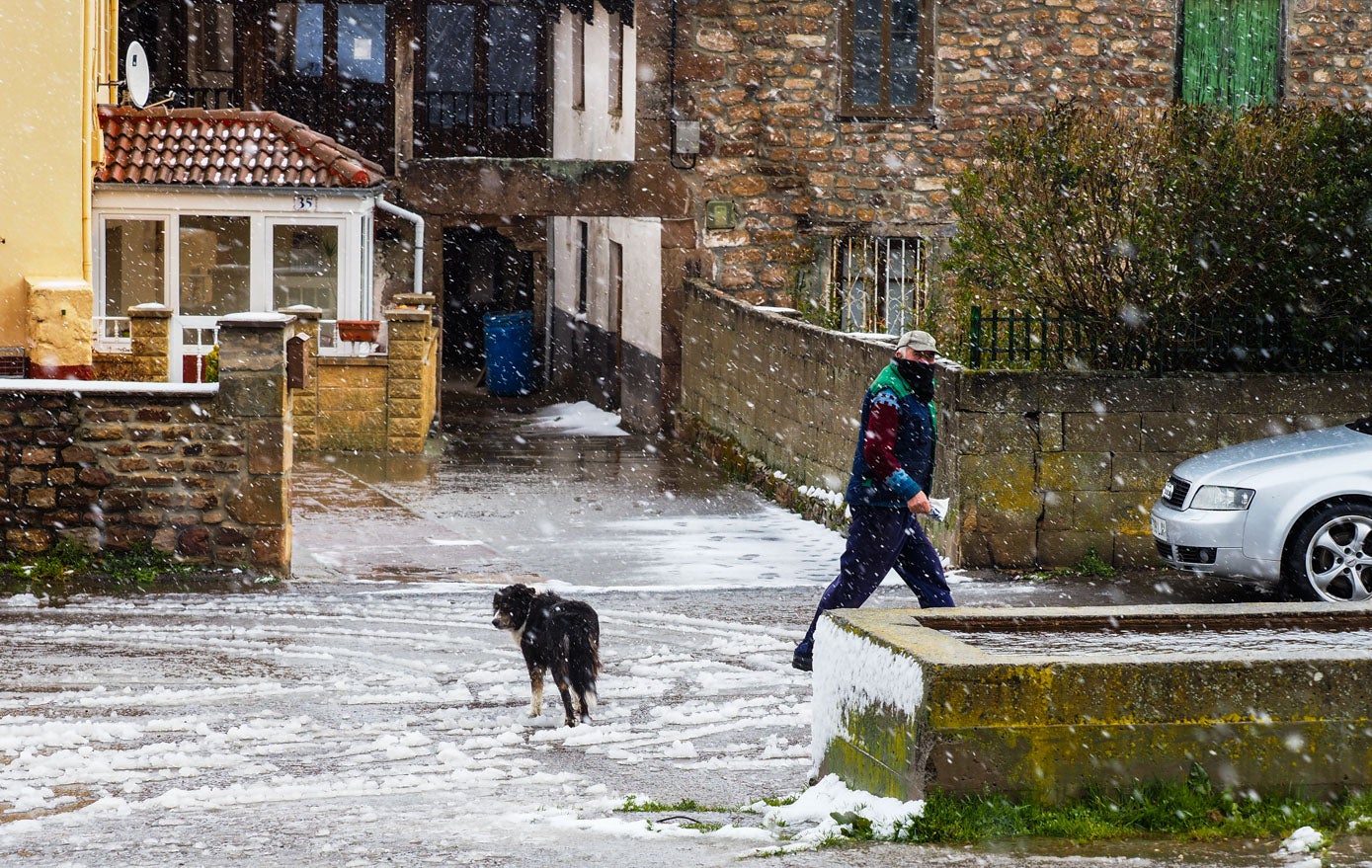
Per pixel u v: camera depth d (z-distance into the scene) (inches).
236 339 665.0
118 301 1155.3
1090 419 687.1
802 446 919.7
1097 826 272.2
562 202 1215.6
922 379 477.1
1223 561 599.2
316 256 1175.0
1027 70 1195.3
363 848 288.5
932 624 327.3
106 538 670.5
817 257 1222.3
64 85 922.1
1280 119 717.3
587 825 303.9
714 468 1090.7
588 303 1545.3
